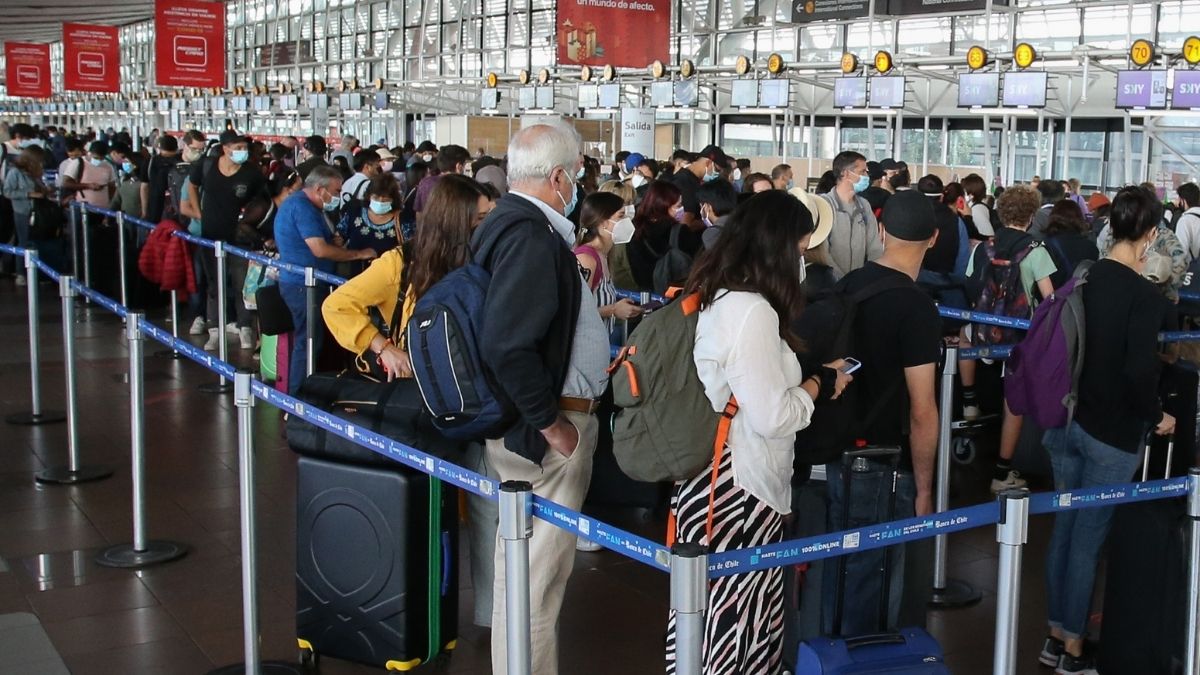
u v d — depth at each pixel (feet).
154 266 29.66
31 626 12.87
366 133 96.63
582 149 10.00
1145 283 11.39
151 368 26.66
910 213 10.37
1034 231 24.72
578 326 9.62
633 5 51.26
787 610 10.71
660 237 20.74
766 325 8.58
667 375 8.80
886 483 9.94
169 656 12.28
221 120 115.14
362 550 11.39
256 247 27.71
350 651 11.62
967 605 14.10
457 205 11.08
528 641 8.07
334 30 104.63
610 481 15.88
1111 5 47.39
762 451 8.93
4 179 39.22
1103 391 11.50
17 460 19.22
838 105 48.57
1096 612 13.71
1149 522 11.09
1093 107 46.34
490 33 85.40
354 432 10.16
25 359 27.30
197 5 74.64
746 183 29.09
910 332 10.27
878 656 8.51
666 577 14.87
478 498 12.46
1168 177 45.19
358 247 22.99
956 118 52.75
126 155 41.86
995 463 20.25
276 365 23.29
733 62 67.21
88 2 111.24
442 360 9.37
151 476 18.53
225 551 15.35
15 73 115.75
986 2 49.98
